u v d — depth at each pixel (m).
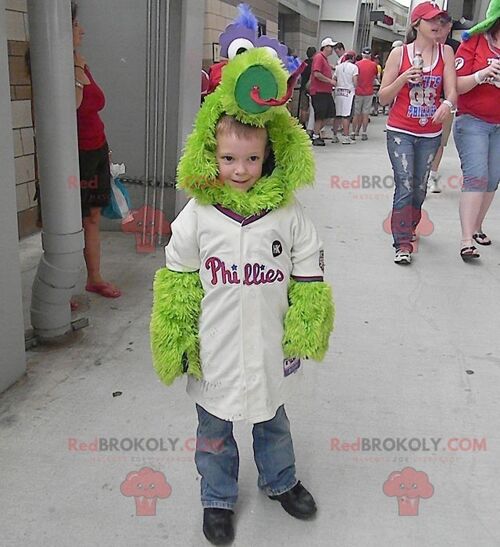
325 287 1.95
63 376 2.99
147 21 4.72
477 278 4.47
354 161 9.48
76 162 3.09
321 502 2.24
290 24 16.89
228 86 1.72
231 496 2.12
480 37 4.32
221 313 1.88
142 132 4.89
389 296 4.12
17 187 4.89
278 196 1.83
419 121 4.39
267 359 1.92
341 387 2.98
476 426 2.70
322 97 11.21
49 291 3.18
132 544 2.03
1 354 2.78
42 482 2.29
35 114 2.96
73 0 4.53
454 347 3.42
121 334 3.45
